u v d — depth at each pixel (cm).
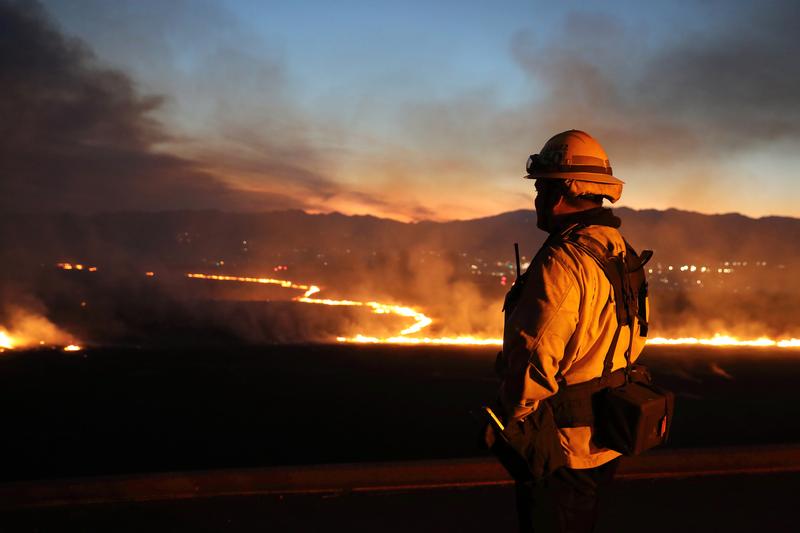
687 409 837
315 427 725
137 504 428
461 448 654
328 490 453
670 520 411
